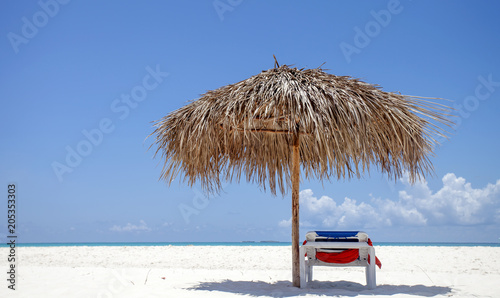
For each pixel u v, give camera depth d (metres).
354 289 5.17
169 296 4.54
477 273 7.21
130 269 7.16
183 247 13.58
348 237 5.23
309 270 5.79
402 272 7.25
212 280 6.07
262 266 8.86
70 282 5.43
